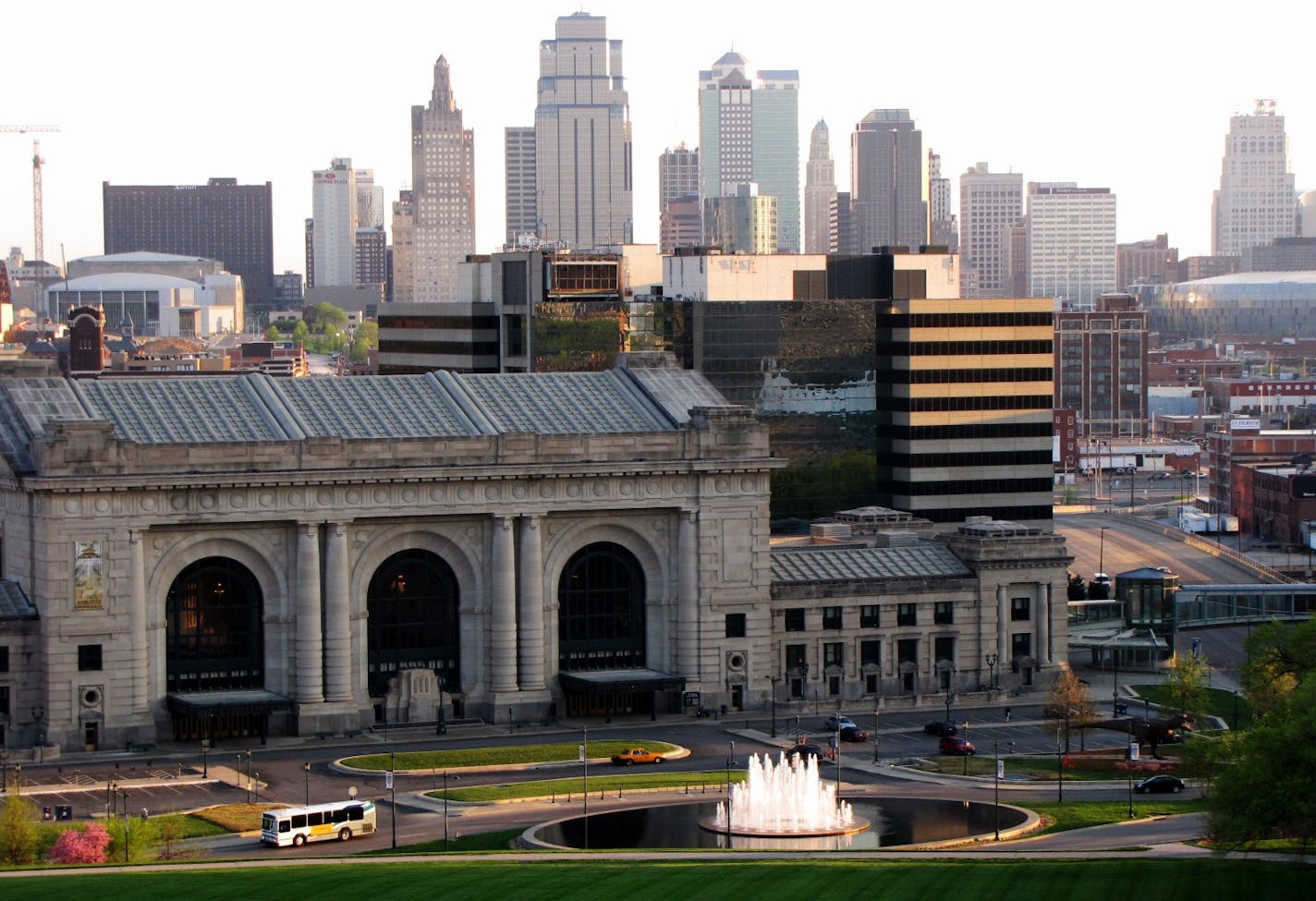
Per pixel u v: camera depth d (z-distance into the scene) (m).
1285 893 148.75
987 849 174.88
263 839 181.75
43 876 154.62
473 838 184.62
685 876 154.50
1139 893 148.38
